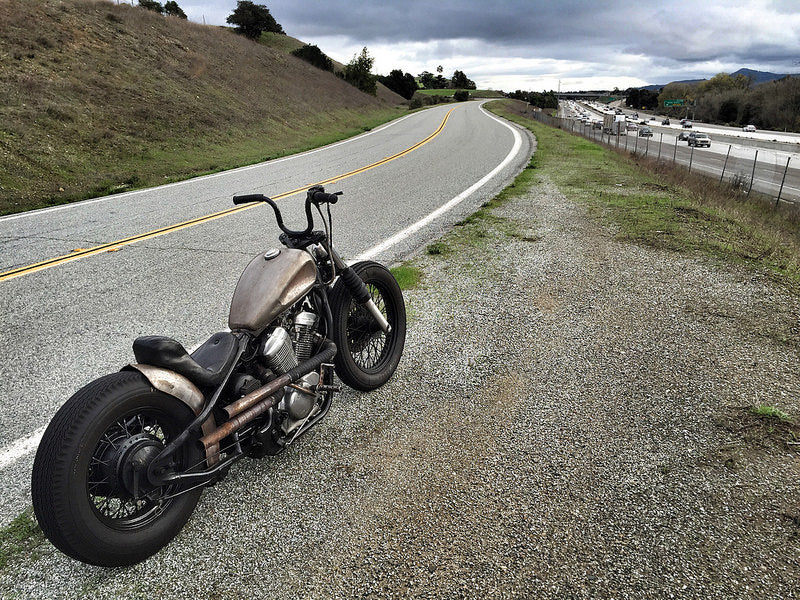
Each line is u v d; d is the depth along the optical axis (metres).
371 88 66.75
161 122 20.31
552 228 7.79
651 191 10.53
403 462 3.07
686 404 3.47
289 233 3.36
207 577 2.38
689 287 5.41
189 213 9.54
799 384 3.63
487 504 2.73
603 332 4.53
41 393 3.87
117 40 26.98
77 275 6.30
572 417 3.40
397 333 4.02
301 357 3.12
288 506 2.77
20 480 3.01
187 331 4.76
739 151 51.97
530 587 2.28
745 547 2.42
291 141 24.52
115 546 2.26
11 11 23.42
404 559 2.43
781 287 5.32
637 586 2.26
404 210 9.34
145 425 2.48
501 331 4.62
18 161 13.02
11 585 2.36
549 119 55.69
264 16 62.06
